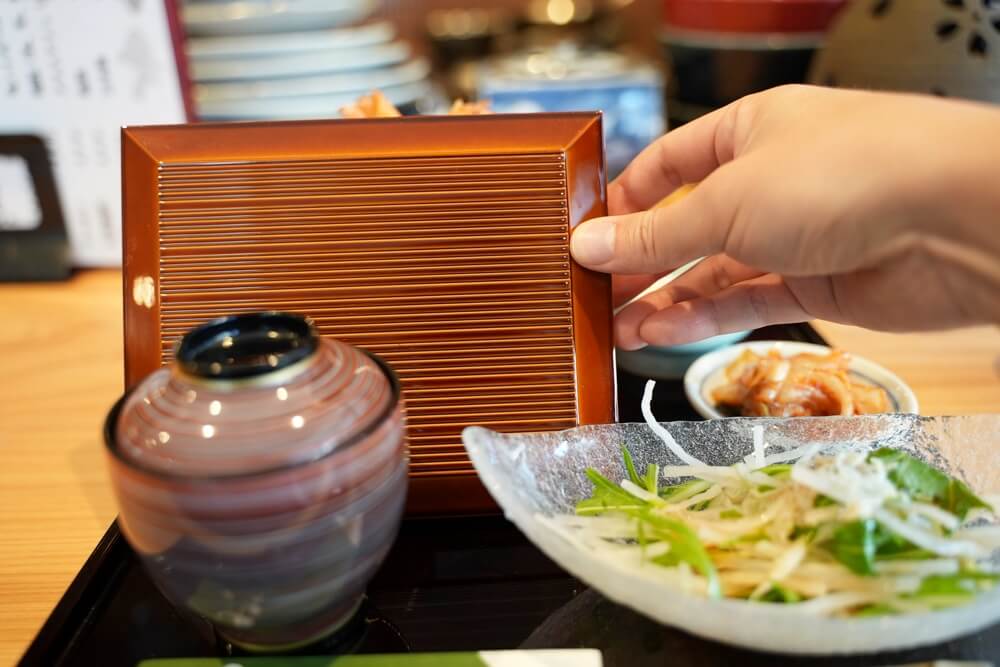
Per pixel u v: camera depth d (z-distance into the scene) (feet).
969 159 0.78
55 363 1.42
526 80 2.34
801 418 1.04
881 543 0.84
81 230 1.72
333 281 1.00
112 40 1.59
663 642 0.86
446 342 1.00
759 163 0.89
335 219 1.00
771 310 1.18
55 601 0.93
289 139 1.01
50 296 1.66
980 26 1.51
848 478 0.86
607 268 1.01
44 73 1.60
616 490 0.96
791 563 0.84
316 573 0.76
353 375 0.78
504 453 0.92
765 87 2.17
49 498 1.09
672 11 2.40
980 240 0.79
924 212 0.81
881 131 0.83
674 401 1.30
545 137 1.03
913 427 1.02
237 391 0.73
